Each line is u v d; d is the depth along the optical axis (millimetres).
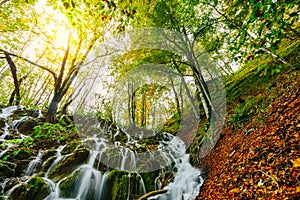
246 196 3270
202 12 8062
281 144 3635
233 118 7258
